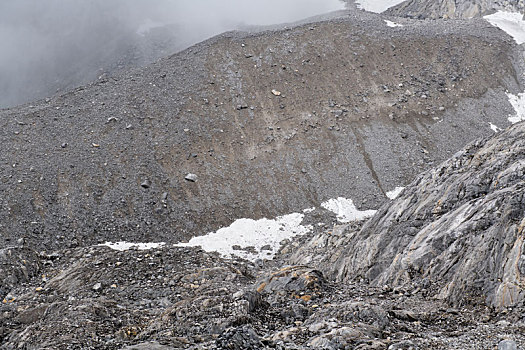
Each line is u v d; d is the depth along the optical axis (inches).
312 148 2689.5
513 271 609.9
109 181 2229.3
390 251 952.3
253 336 487.8
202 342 526.0
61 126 2532.0
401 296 740.0
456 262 741.3
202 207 2247.8
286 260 1679.4
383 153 2679.6
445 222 840.9
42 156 2271.2
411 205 1035.3
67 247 1828.2
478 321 576.1
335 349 467.2
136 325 690.2
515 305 575.2
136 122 2655.0
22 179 2084.2
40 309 829.8
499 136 1007.0
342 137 2775.6
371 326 544.4
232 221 2214.6
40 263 1433.3
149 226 2057.1
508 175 840.9
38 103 2864.2
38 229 1868.8
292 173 2527.1
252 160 2591.0
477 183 894.4
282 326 618.5
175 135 2620.6
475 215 781.9
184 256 1487.5
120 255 1435.8
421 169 2583.7
